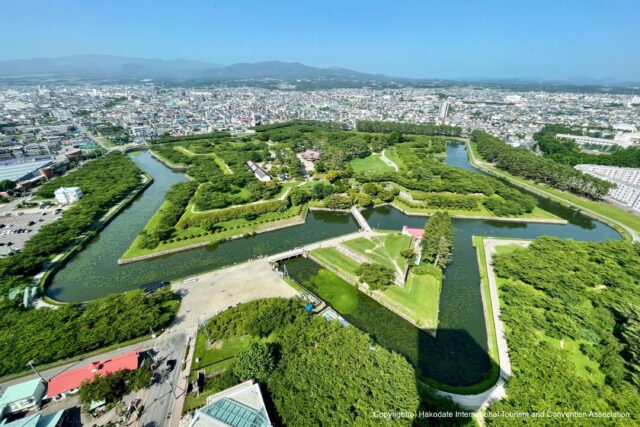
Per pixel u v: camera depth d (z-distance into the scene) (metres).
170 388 74.25
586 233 171.00
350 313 104.00
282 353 78.88
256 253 141.62
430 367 84.25
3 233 150.25
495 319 98.88
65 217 163.00
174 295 107.50
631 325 86.06
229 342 87.56
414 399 66.12
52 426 62.22
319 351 77.38
